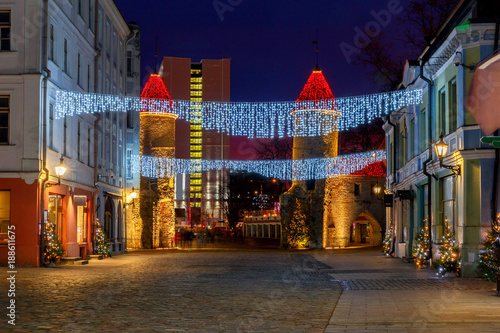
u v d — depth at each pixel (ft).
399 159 114.73
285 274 77.66
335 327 34.35
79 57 104.94
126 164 146.92
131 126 160.15
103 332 31.96
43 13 84.53
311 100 189.06
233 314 39.32
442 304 44.27
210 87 596.29
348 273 78.89
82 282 61.93
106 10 125.49
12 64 83.76
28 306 42.06
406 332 32.42
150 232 182.19
